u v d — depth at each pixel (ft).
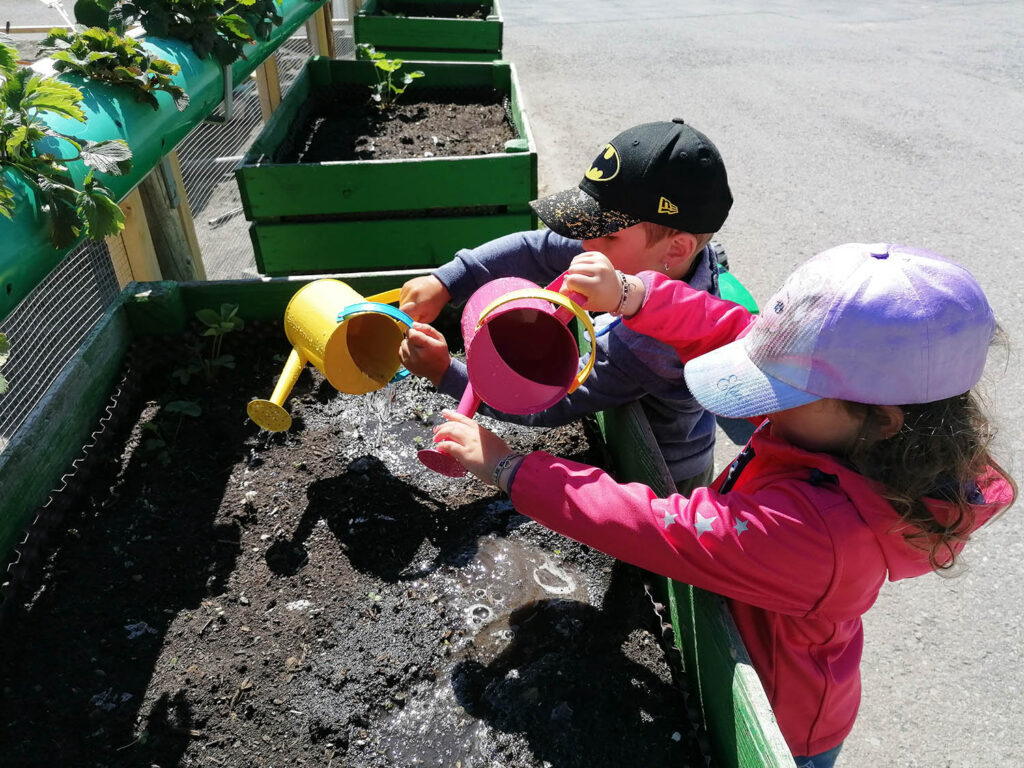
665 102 23.84
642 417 5.12
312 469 5.76
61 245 3.72
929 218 16.92
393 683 4.31
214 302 6.75
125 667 4.27
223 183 16.24
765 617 3.93
